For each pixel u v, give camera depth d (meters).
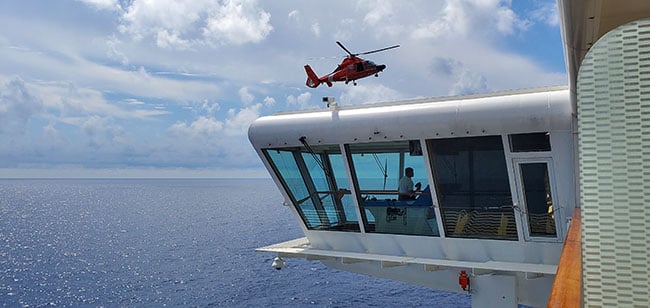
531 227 11.48
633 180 2.18
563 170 10.96
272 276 97.00
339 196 13.60
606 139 2.22
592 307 2.24
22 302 80.50
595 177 2.23
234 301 78.75
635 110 2.17
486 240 11.91
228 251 125.31
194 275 99.00
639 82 2.17
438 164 12.17
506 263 11.69
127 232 163.62
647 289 2.16
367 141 12.65
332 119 13.05
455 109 11.62
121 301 80.44
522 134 11.22
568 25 6.30
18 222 194.62
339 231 13.87
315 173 13.77
